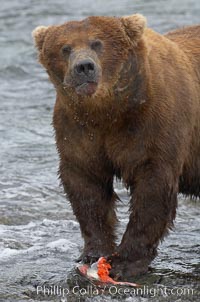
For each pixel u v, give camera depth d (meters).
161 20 53.44
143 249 22.44
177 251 24.22
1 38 51.72
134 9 57.53
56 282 22.05
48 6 60.38
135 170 22.25
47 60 21.97
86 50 21.02
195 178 24.09
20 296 21.30
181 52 23.75
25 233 25.84
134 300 20.98
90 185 22.91
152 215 22.23
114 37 21.58
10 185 29.83
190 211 28.05
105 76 21.30
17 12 58.84
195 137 23.42
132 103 21.58
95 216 23.11
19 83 43.09
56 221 26.91
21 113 38.25
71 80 20.77
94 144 22.17
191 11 55.91
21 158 32.56
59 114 22.38
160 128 21.92
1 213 27.33
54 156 32.81
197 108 23.30
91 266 22.56
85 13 57.66
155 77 22.16
